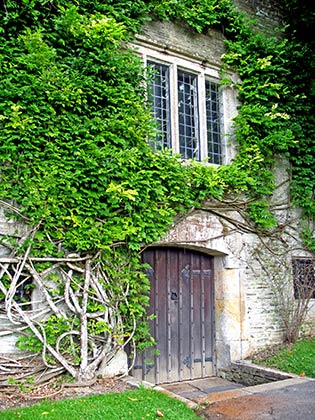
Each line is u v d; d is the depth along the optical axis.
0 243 4.98
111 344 5.42
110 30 5.77
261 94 7.62
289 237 7.72
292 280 7.59
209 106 7.43
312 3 7.95
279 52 7.82
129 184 5.52
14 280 4.95
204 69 7.34
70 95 5.41
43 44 5.28
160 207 6.04
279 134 7.40
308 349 6.93
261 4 8.40
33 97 5.19
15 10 5.42
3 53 5.25
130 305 5.55
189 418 4.14
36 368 4.96
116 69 5.88
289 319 7.33
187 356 6.68
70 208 5.33
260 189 7.23
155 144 6.38
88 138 5.51
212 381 6.60
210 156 7.27
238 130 7.31
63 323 5.12
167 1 6.84
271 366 6.36
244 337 6.87
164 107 6.87
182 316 6.73
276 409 4.43
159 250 6.66
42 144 5.25
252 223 7.24
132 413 4.07
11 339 4.98
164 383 6.42
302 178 7.91
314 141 8.07
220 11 7.60
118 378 5.33
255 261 7.21
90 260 5.38
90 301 5.35
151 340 5.84
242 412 4.38
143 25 6.66
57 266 5.23
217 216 6.87
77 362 5.08
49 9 5.68
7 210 5.06
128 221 5.57
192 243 6.51
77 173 5.28
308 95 8.18
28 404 4.34
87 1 6.01
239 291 6.94
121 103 5.85
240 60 7.58
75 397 4.56
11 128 5.11
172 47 6.92
